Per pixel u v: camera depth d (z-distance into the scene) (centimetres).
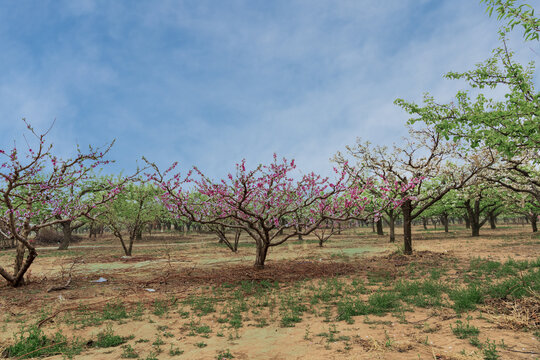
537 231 2909
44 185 1068
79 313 736
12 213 994
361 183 1427
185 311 748
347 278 1110
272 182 1192
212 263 1584
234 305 779
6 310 776
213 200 1272
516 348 452
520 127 757
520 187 1798
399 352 453
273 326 613
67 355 486
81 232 6856
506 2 594
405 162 1692
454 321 587
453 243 2144
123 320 675
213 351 489
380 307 696
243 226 1357
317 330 576
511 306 644
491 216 3931
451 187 1537
